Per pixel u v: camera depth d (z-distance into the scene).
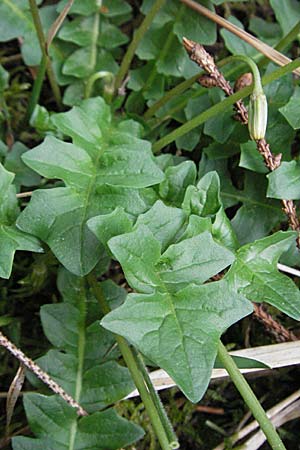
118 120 0.33
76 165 0.28
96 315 0.29
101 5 0.34
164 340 0.24
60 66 0.34
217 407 0.31
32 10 0.31
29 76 0.35
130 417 0.29
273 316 0.31
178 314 0.24
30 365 0.27
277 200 0.31
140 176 0.28
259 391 0.31
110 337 0.29
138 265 0.25
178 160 0.32
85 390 0.28
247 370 0.29
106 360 0.28
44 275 0.30
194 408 0.30
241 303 0.24
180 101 0.33
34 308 0.31
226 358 0.25
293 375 0.31
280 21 0.33
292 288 0.27
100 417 0.27
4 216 0.27
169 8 0.33
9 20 0.33
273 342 0.31
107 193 0.27
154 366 0.29
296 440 0.30
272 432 0.25
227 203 0.31
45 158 0.28
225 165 0.32
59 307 0.29
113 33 0.34
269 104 0.31
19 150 0.31
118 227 0.26
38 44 0.33
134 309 0.24
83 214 0.27
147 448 0.30
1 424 0.29
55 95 0.34
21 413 0.30
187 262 0.25
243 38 0.32
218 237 0.27
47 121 0.32
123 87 0.33
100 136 0.30
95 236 0.26
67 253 0.26
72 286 0.29
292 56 0.34
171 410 0.30
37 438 0.27
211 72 0.29
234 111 0.31
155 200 0.29
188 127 0.30
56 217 0.27
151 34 0.33
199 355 0.23
